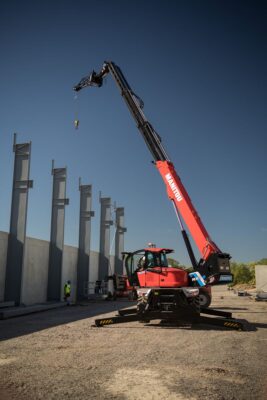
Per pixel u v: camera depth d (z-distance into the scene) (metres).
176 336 9.21
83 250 28.47
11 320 13.55
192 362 6.37
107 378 5.37
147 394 4.67
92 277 31.48
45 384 5.08
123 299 27.89
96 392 4.75
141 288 11.60
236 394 4.70
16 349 7.47
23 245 19.03
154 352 7.19
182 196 11.88
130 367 6.00
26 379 5.32
